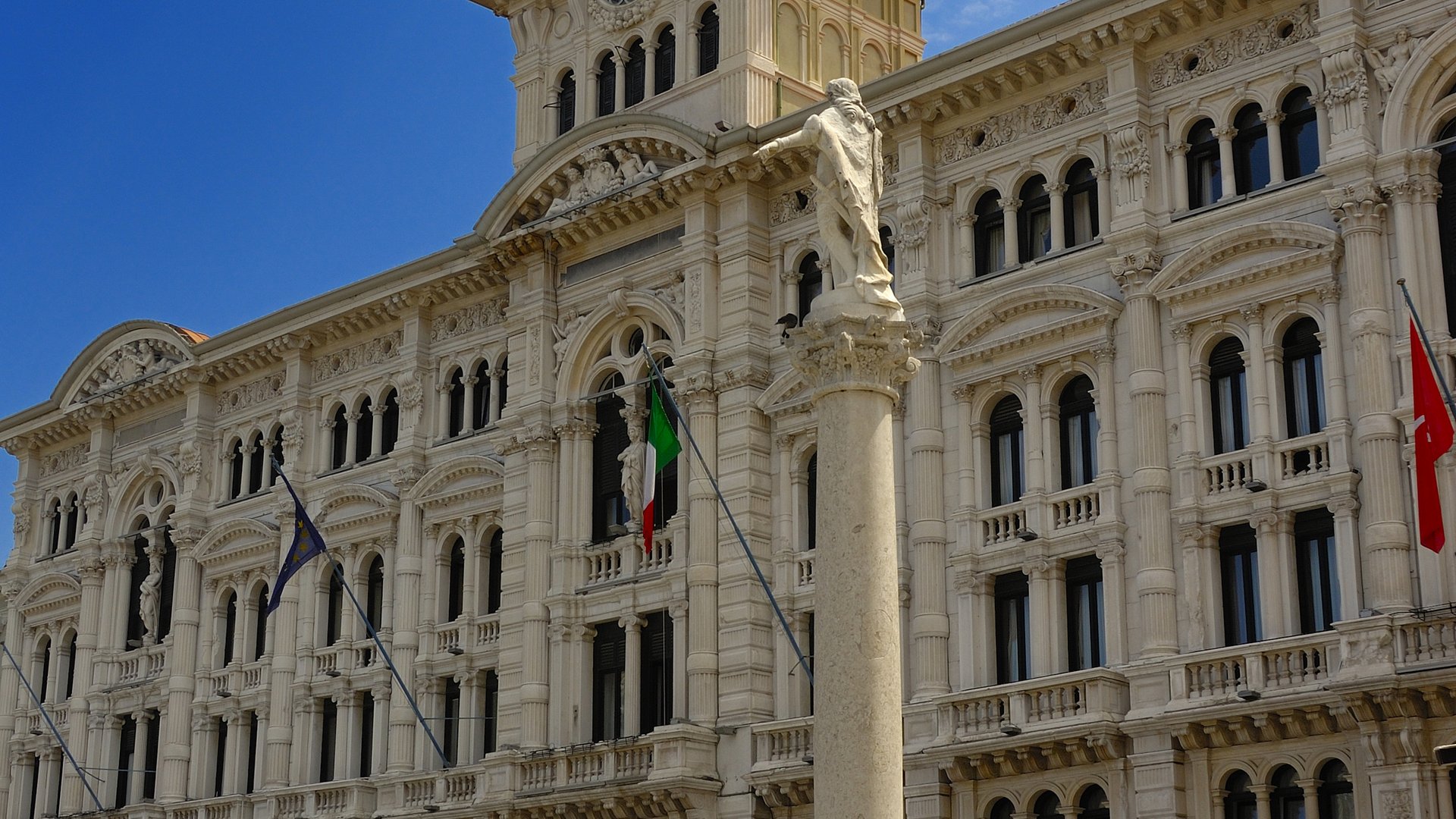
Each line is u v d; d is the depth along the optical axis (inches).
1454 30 1763.0
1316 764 1715.1
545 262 2431.1
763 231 2260.1
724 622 2165.4
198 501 2844.5
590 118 2484.0
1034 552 1947.6
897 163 2144.4
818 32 2433.6
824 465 1266.0
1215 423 1879.9
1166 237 1923.0
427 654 2491.4
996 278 2042.3
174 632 2810.0
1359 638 1674.5
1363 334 1758.1
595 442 2384.4
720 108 2324.1
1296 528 1804.9
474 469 2481.5
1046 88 2041.1
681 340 2276.1
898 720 1219.2
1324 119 1838.1
